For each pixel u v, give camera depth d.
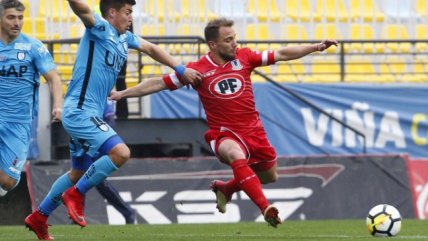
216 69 34.06
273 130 64.50
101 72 31.09
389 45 71.62
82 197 30.88
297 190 56.84
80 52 31.06
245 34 71.06
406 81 70.38
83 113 30.83
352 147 65.12
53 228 44.25
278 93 64.81
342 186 57.50
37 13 67.50
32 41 33.03
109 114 51.41
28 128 33.88
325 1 72.50
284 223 50.31
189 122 60.88
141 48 32.78
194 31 70.12
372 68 71.50
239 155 32.75
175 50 67.00
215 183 36.28
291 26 71.75
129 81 64.00
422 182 59.34
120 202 50.81
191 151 62.19
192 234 38.22
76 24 67.62
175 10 70.00
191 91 63.53
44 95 61.66
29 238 34.09
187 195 55.81
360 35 72.44
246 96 34.09
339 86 65.81
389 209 34.59
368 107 65.88
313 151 64.81
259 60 34.25
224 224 50.28
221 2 71.00
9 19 32.50
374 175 58.06
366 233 38.78
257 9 71.50
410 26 72.88
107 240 32.53
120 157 30.50
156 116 63.28
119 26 31.45
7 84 33.03
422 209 58.62
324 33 72.06
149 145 65.62
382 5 72.75
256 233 39.19
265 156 34.53
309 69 70.81
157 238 33.91
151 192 55.56
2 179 33.88
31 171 55.28
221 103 33.97
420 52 69.62
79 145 31.36
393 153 65.56
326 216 56.88
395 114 66.06
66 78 64.94
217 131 34.09
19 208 58.56
